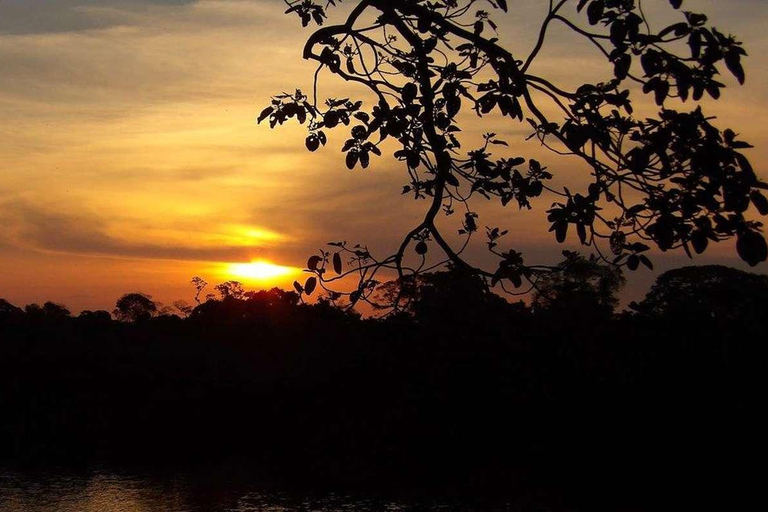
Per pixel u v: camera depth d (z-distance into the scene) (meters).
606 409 22.72
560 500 24.64
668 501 23.77
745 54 4.16
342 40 5.83
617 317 18.86
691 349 21.59
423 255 5.40
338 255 5.43
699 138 4.23
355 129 5.70
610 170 4.57
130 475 32.12
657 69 4.24
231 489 29.52
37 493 29.58
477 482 26.34
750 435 23.94
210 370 42.53
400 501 25.91
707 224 4.21
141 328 51.38
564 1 4.80
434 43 5.38
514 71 4.96
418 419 25.64
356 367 22.39
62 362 45.34
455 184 5.42
